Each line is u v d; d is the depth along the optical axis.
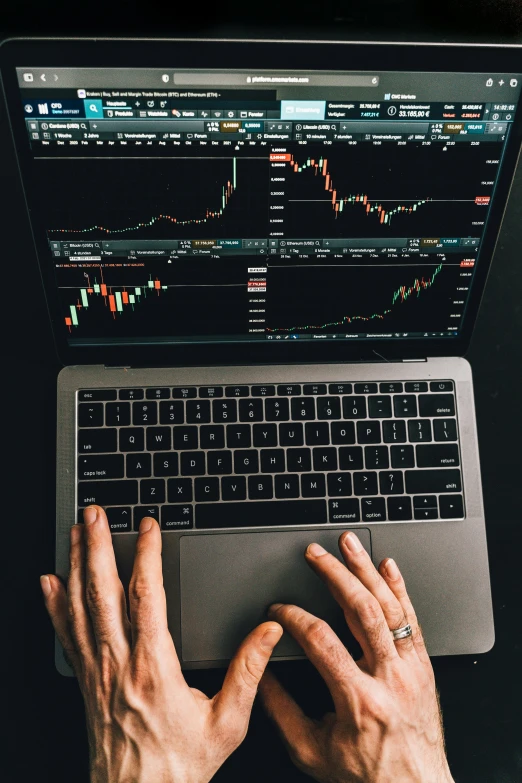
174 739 0.59
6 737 0.66
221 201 0.62
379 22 0.72
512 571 0.72
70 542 0.65
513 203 0.77
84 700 0.64
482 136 0.60
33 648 0.68
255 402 0.68
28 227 0.74
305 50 0.56
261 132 0.59
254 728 0.67
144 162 0.60
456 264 0.67
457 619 0.67
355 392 0.69
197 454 0.67
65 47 0.55
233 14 0.71
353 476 0.68
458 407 0.69
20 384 0.72
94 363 0.68
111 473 0.66
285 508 0.67
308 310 0.68
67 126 0.58
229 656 0.65
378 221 0.64
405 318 0.69
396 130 0.60
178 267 0.65
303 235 0.64
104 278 0.65
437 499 0.68
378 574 0.65
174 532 0.65
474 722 0.69
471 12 0.72
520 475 0.74
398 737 0.61
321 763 0.62
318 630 0.62
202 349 0.69
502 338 0.76
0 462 0.71
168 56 0.56
